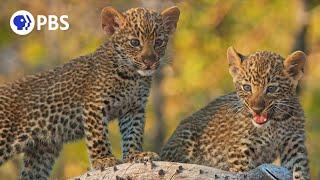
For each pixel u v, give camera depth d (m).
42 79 17.31
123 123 17.08
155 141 27.34
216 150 16.64
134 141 16.97
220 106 16.94
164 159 17.11
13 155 17.16
